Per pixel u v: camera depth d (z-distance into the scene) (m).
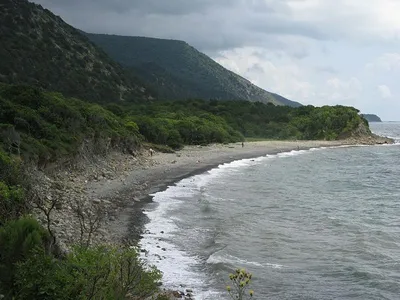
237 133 85.69
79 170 32.06
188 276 14.99
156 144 59.25
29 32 96.81
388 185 40.50
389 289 14.55
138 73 178.12
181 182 35.19
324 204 29.94
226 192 32.56
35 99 34.72
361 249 18.91
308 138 99.38
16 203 15.51
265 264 16.69
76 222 19.11
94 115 43.19
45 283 8.54
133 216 22.75
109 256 10.30
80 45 112.69
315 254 18.14
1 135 23.66
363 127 105.50
